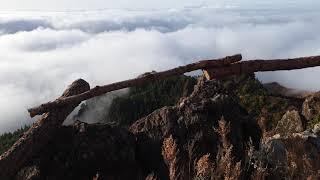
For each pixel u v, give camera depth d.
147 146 7.85
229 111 8.22
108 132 7.64
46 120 7.25
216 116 8.05
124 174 7.28
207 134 7.55
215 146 7.25
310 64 5.95
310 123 10.15
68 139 7.41
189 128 7.82
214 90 8.88
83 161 7.19
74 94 7.88
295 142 5.81
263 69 5.86
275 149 5.71
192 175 5.35
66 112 7.62
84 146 7.32
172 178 4.46
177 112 8.19
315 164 5.30
